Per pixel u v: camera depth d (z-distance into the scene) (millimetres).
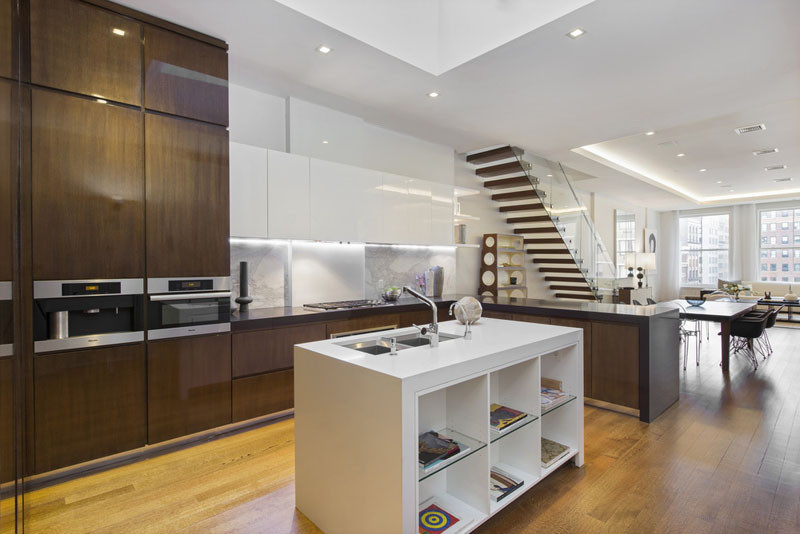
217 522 2129
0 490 1687
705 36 3004
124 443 2729
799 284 10367
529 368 2393
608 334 3699
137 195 2787
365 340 2408
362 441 1818
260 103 4016
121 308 2785
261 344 3377
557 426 2746
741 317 5809
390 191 4824
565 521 2117
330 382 2004
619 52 3242
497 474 2387
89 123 2607
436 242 5414
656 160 7559
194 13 2801
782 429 3316
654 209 12836
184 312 2984
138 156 2791
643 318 3479
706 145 6531
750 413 3688
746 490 2396
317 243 4465
